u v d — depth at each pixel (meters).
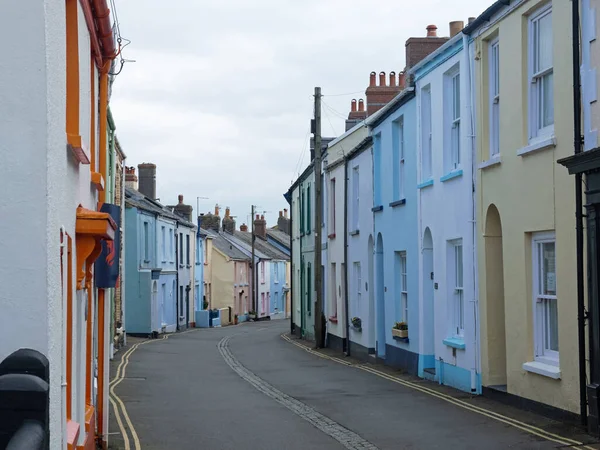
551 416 12.12
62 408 6.06
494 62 14.85
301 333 39.00
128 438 11.69
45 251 5.21
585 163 10.52
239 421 13.24
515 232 13.47
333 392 17.05
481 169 14.99
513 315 13.58
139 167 50.38
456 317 17.06
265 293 74.19
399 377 19.50
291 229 44.78
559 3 11.83
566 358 11.62
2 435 4.44
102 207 10.66
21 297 5.18
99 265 10.46
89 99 9.36
